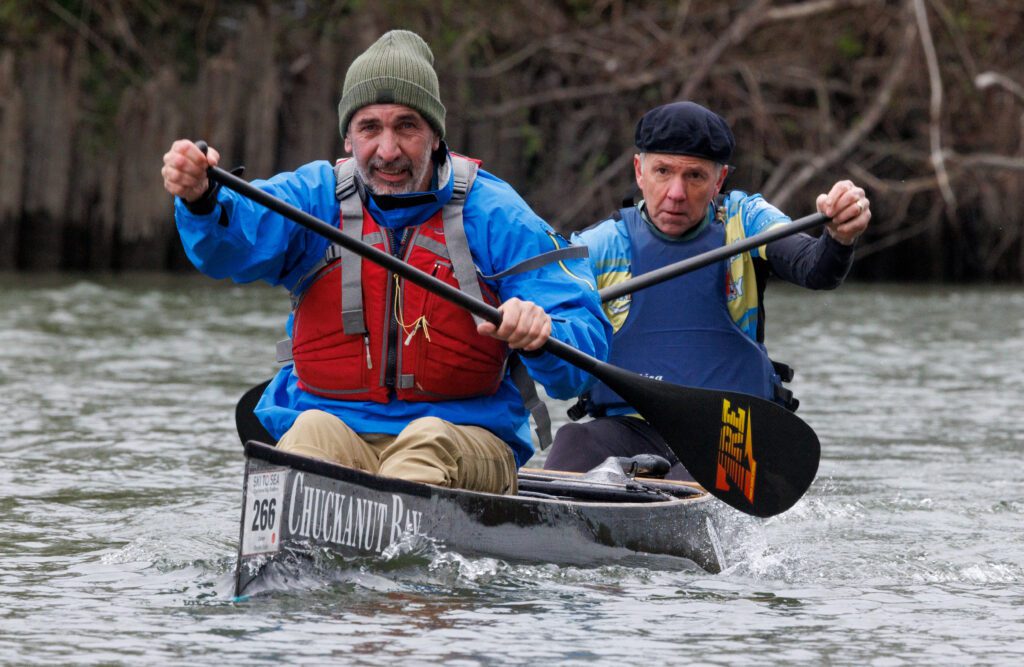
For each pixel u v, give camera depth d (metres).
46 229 63.97
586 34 69.06
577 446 19.84
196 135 65.06
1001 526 19.22
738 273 20.45
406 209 15.43
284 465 13.72
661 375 20.23
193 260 15.12
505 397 16.06
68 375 31.58
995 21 68.56
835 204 18.50
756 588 15.26
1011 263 71.12
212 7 75.31
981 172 69.25
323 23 74.56
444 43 68.56
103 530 17.48
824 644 12.89
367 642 12.34
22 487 20.31
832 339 42.09
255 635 12.51
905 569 16.42
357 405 15.57
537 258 15.57
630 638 12.80
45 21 74.38
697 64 67.12
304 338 15.66
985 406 30.23
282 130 66.31
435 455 15.05
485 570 14.87
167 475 21.59
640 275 19.72
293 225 15.47
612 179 69.44
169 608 13.48
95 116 66.44
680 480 19.95
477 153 68.38
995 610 14.39
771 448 16.89
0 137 62.84
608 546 16.02
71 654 11.97
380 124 15.16
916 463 24.02
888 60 68.06
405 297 15.32
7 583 14.55
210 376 32.16
